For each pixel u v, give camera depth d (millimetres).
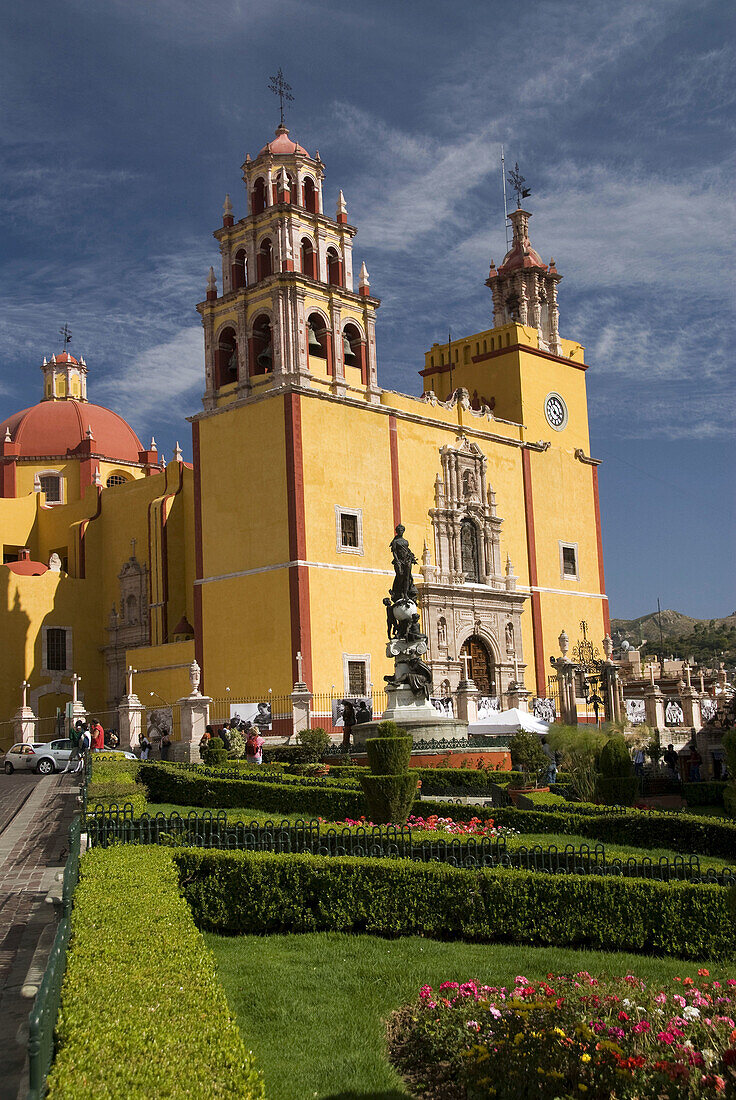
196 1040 7652
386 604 40781
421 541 54594
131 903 11766
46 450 72938
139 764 30484
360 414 52250
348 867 15344
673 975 13414
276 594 48281
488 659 57688
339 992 12773
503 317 68500
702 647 189500
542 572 62531
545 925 14883
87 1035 7484
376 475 52531
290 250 51250
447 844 16906
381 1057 10859
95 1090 6566
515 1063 9703
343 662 48875
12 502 67688
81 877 13258
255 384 51375
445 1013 11039
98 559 63156
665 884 14805
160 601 56906
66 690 59750
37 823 25531
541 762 35031
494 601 58125
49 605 59812
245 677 49062
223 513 51375
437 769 34000
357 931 15328
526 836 22312
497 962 13867
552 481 64688
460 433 58188
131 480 68188
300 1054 10930
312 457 49375
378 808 21969
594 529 67312
